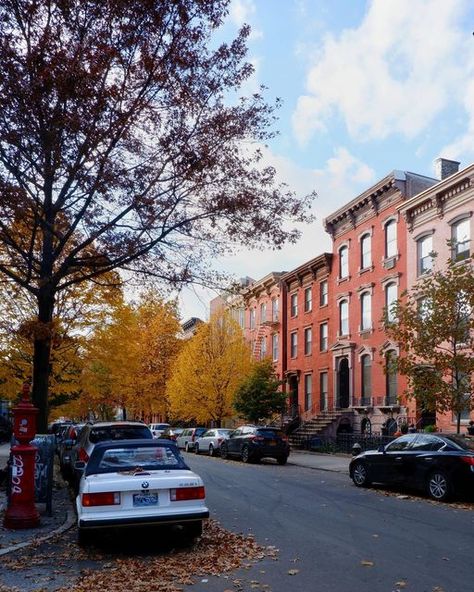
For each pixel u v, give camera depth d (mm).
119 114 11836
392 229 29406
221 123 12875
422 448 14469
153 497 8234
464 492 13094
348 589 6484
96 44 11586
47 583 6742
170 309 43938
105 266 14250
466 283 17234
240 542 8750
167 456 9125
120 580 6805
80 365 21016
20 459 9945
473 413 23125
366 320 31297
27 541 8820
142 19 11641
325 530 9789
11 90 10953
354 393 31828
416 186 28672
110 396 33750
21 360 19875
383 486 16062
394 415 28094
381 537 9227
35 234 13516
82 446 12742
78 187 12438
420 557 7910
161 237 13336
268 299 44219
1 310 18641
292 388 39969
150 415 53156
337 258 34594
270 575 7055
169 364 42906
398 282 28281
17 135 11328
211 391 36812
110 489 8078
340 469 21391
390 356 19266
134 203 12656
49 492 10977
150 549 8391
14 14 11383
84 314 20250
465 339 17359
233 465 23875
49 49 10961
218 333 37719
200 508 8391
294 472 20750
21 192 11805
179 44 12109
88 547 8484
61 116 11367
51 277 13211
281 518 10945
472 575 7020
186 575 7031
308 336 38469
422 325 17609
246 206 13234
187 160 12711
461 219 24359
